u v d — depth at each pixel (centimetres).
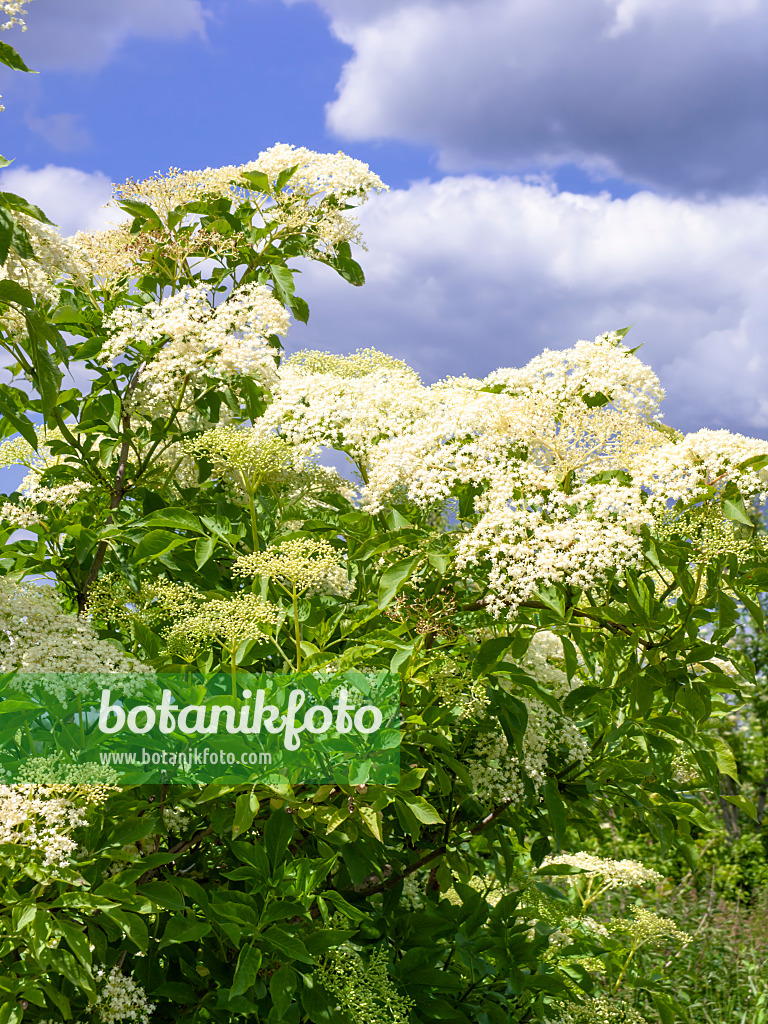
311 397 363
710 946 794
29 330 296
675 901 867
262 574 308
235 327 397
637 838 1020
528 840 494
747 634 1062
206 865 317
